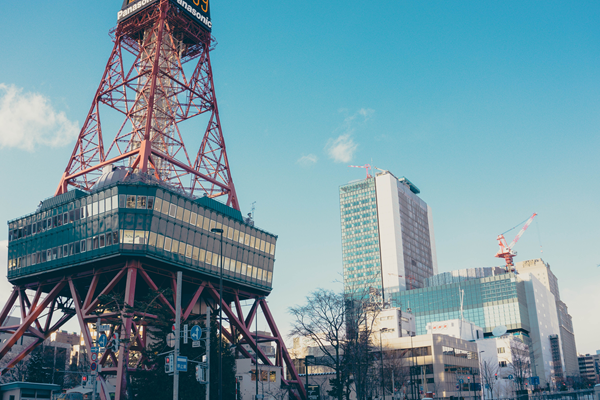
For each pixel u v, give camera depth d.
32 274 100.88
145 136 98.94
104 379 85.69
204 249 100.38
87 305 92.31
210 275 101.19
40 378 112.06
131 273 87.81
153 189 91.31
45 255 99.38
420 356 137.50
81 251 93.56
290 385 112.00
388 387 122.44
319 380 136.88
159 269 94.38
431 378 134.25
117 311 84.25
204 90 118.12
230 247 106.69
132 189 90.81
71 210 96.75
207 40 120.69
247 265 110.62
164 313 82.12
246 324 112.94
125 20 115.06
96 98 111.12
